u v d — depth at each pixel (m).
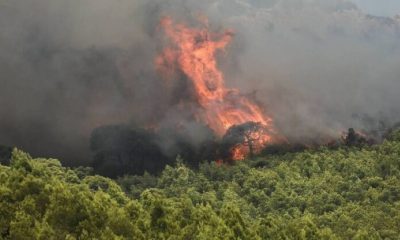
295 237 116.50
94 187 151.88
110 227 93.50
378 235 126.75
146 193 119.38
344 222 137.12
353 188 167.12
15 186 95.88
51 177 108.62
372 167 186.50
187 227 101.38
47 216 89.88
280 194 168.12
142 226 101.06
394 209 144.50
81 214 92.12
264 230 114.50
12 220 88.00
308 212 151.75
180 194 173.38
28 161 109.25
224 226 101.38
